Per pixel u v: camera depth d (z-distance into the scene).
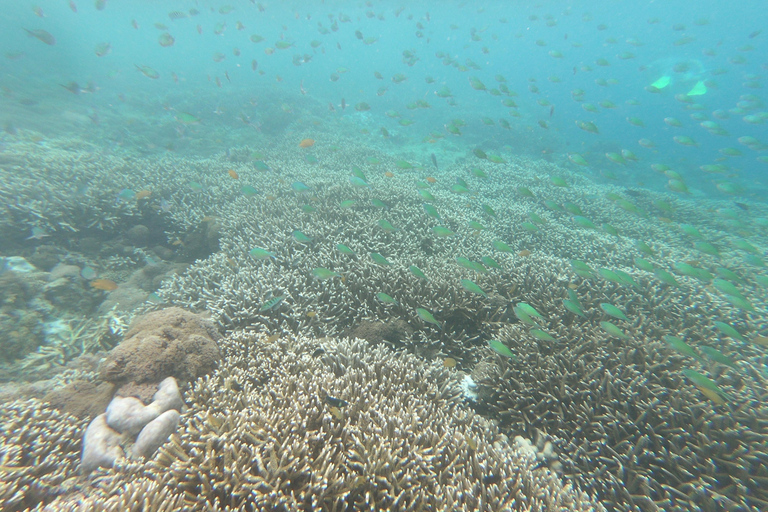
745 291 7.01
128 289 6.91
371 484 2.71
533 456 3.60
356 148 19.16
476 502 2.81
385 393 3.82
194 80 44.09
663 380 4.07
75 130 17.17
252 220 8.15
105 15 89.00
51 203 7.61
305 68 73.38
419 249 7.42
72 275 6.48
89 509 2.33
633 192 14.81
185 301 5.62
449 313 5.32
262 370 3.98
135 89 33.41
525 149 27.70
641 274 6.68
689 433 3.46
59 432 3.09
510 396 4.21
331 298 5.53
